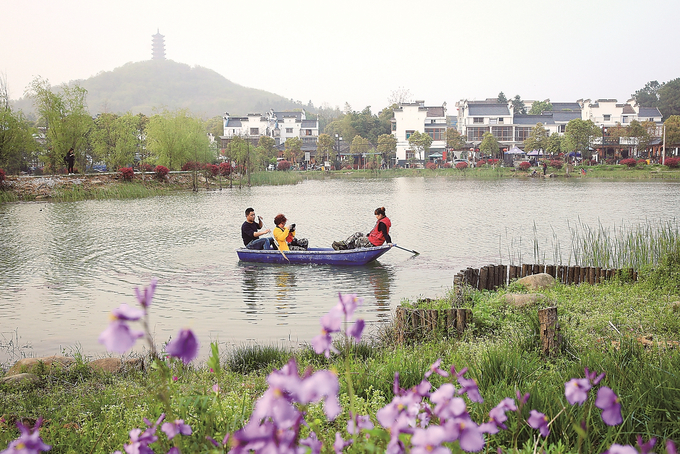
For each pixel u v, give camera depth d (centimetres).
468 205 2573
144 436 184
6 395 471
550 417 321
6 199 2944
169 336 691
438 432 131
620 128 7338
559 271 940
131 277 1080
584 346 546
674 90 11138
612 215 2039
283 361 545
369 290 954
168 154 4712
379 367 495
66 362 563
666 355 455
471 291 827
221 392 427
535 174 5762
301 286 988
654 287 844
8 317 803
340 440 176
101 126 4681
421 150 8319
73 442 353
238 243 1510
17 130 3441
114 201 3034
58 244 1502
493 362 455
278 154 9081
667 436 317
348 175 7019
